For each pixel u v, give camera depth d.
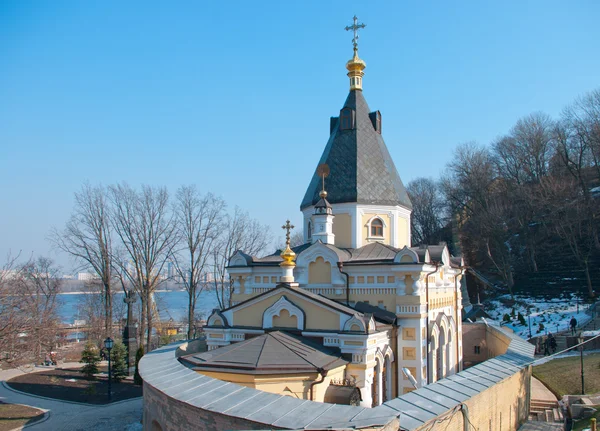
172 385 20.56
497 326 48.84
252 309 33.28
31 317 40.53
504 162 103.88
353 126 42.81
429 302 35.47
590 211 76.88
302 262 37.09
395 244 41.00
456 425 18.27
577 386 34.81
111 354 51.38
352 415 15.16
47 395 44.53
